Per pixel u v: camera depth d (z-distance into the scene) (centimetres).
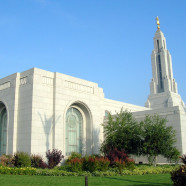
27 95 2855
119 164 2056
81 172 2000
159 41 8088
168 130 2694
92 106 3472
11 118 2936
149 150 2589
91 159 2070
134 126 2845
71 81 3228
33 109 2759
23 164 2291
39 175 1958
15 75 3044
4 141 3353
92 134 3384
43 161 2541
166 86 7419
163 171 2241
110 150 2458
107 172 1991
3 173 1953
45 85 2938
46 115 2875
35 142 2703
